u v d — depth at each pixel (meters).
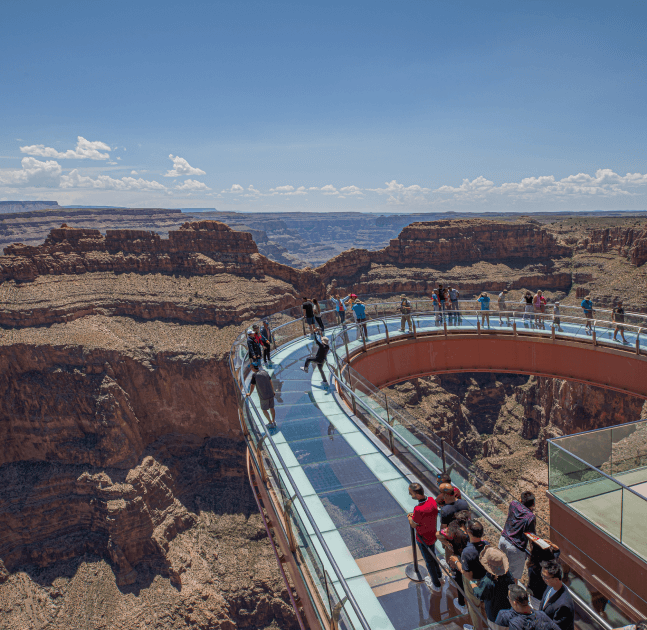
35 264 102.56
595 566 11.93
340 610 6.31
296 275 129.12
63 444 78.94
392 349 25.62
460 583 6.28
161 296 106.25
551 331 26.64
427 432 8.66
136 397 86.88
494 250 155.25
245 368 15.42
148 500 74.50
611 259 137.38
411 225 158.62
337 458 10.33
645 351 23.53
